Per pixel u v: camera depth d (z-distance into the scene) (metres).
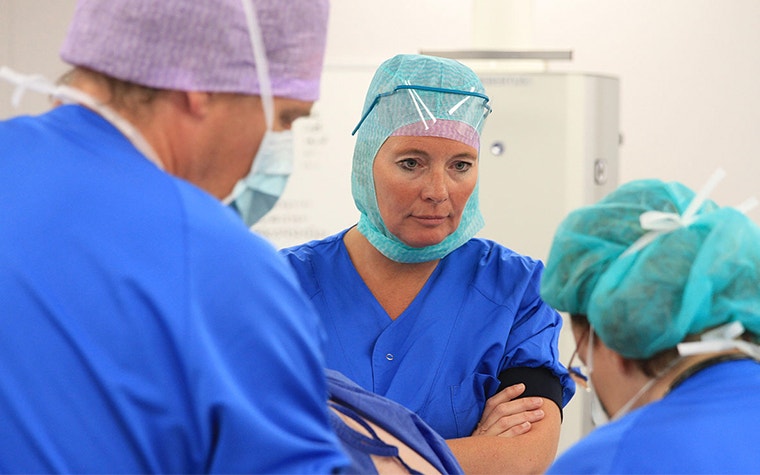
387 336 1.88
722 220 1.17
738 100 4.23
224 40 1.06
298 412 0.98
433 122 1.79
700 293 1.11
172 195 0.99
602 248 1.20
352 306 1.92
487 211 3.14
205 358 0.93
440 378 1.85
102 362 0.92
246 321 0.96
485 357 1.87
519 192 3.12
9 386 0.91
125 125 1.06
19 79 1.08
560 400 1.90
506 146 3.12
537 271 1.96
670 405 1.09
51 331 0.92
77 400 0.91
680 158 4.27
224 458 0.94
